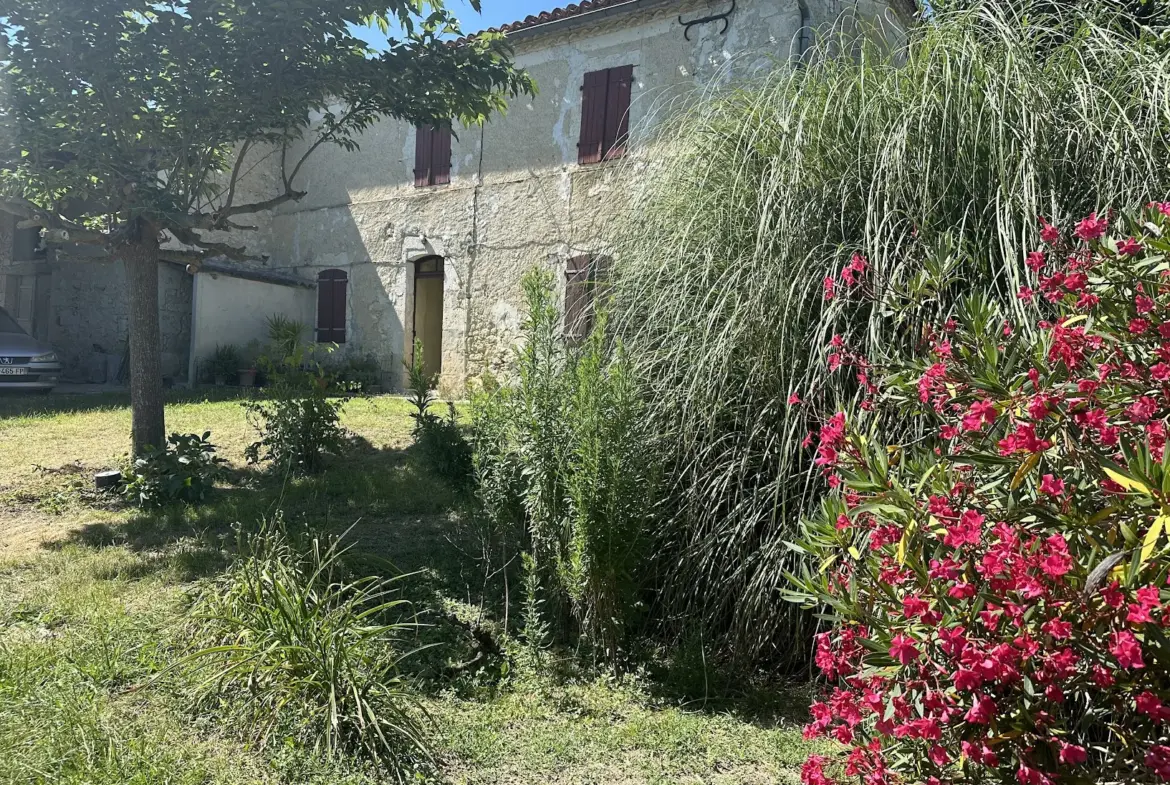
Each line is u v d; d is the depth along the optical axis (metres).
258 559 3.41
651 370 3.60
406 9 5.52
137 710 2.65
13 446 7.15
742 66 5.73
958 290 2.79
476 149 11.90
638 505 3.03
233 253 6.50
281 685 2.63
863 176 3.18
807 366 3.00
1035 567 1.33
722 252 3.43
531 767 2.45
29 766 2.16
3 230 14.81
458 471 4.52
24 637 3.16
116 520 5.07
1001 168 2.75
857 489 1.61
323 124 6.27
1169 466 1.17
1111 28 3.33
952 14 3.53
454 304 12.10
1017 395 1.51
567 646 3.31
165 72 5.34
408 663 3.09
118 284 14.12
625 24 10.14
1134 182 2.68
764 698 2.91
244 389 11.63
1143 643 1.30
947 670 1.41
